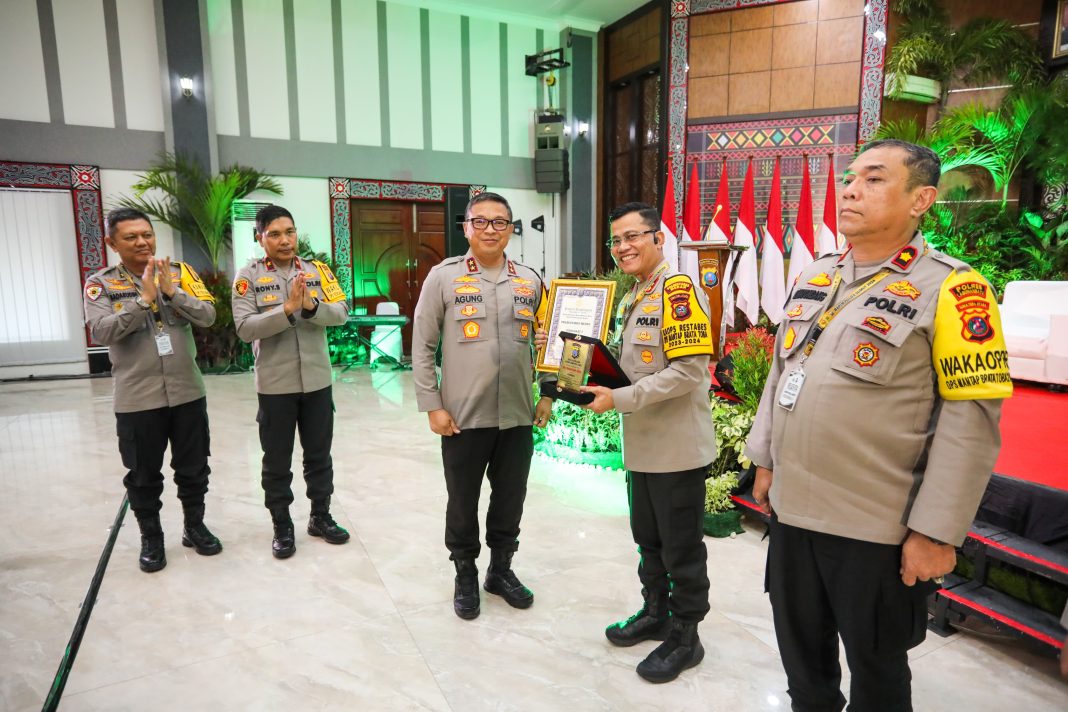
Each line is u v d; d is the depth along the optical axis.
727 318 4.08
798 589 1.48
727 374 3.63
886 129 7.06
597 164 10.30
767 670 2.05
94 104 7.67
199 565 2.82
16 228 7.52
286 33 8.52
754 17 7.90
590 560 2.86
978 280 1.26
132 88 7.82
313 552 2.96
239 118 8.38
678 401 1.95
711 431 2.01
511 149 10.07
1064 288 5.11
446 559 2.90
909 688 1.43
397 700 1.92
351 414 5.89
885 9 7.26
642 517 2.08
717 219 5.63
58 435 5.13
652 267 2.03
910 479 1.31
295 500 3.65
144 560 2.75
